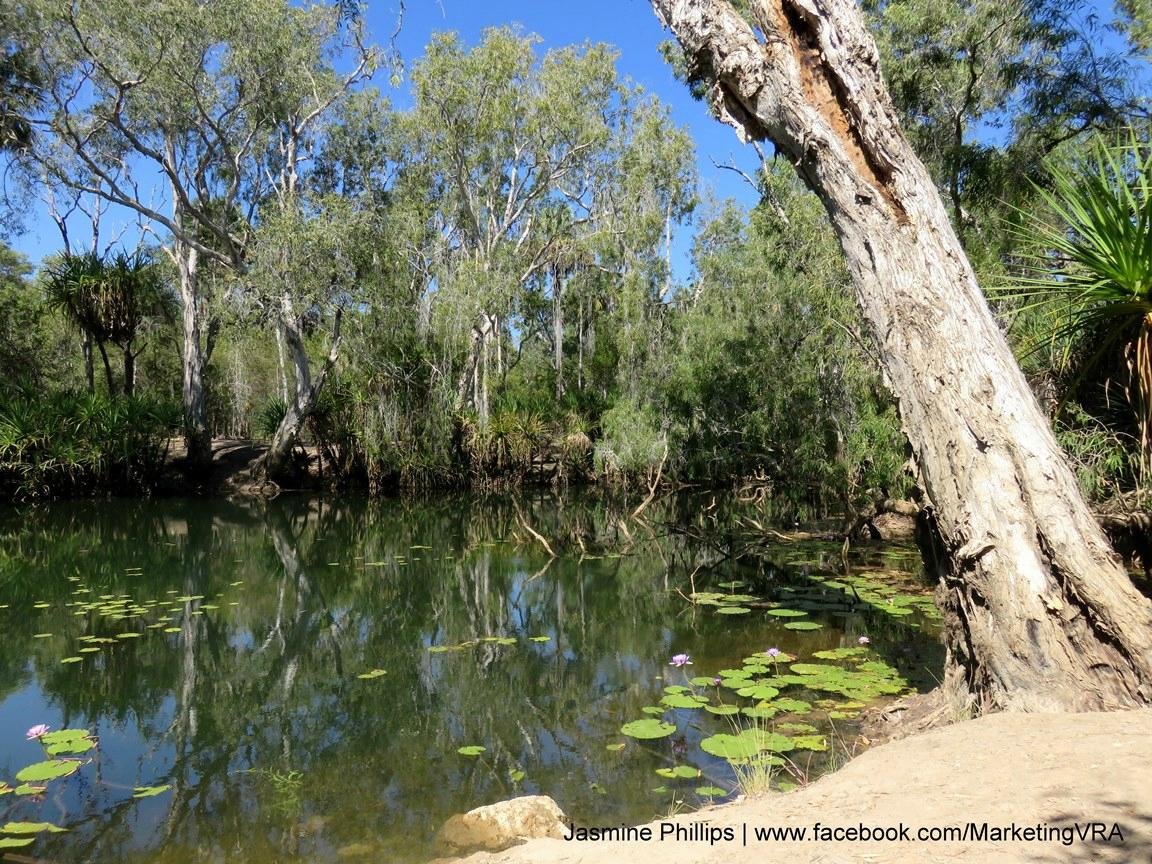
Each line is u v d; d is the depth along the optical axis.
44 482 19.72
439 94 24.78
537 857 3.09
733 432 18.91
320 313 21.12
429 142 26.34
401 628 8.40
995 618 4.00
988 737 3.38
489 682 6.45
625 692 6.01
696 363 18.88
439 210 27.45
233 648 7.59
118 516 17.86
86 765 4.88
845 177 4.59
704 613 8.32
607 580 10.63
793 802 3.12
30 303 30.78
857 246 4.64
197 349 24.25
